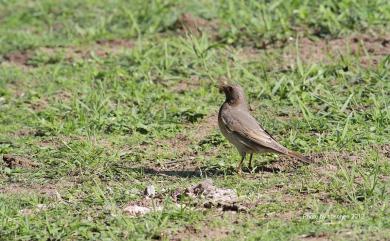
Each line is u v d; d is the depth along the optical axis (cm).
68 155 1448
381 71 1697
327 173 1279
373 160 1320
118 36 2116
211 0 2169
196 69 1842
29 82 1870
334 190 1205
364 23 1939
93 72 1858
